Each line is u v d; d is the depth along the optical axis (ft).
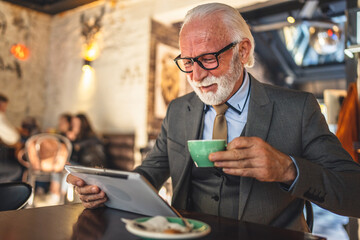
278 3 13.61
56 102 19.40
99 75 17.78
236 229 2.52
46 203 12.57
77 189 3.19
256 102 3.69
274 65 26.02
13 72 18.06
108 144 16.81
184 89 18.25
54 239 2.28
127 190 2.70
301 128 3.52
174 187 3.93
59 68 19.44
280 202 3.41
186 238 1.89
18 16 18.17
